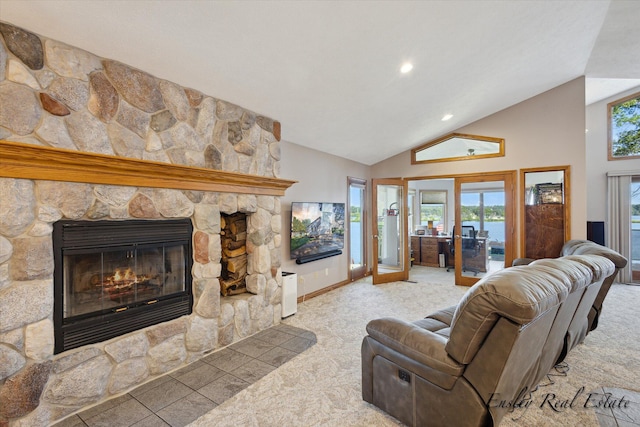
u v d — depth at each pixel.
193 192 2.60
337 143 4.72
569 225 4.52
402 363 1.76
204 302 2.67
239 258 3.31
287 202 4.23
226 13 1.90
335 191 5.25
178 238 2.49
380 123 4.32
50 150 1.70
